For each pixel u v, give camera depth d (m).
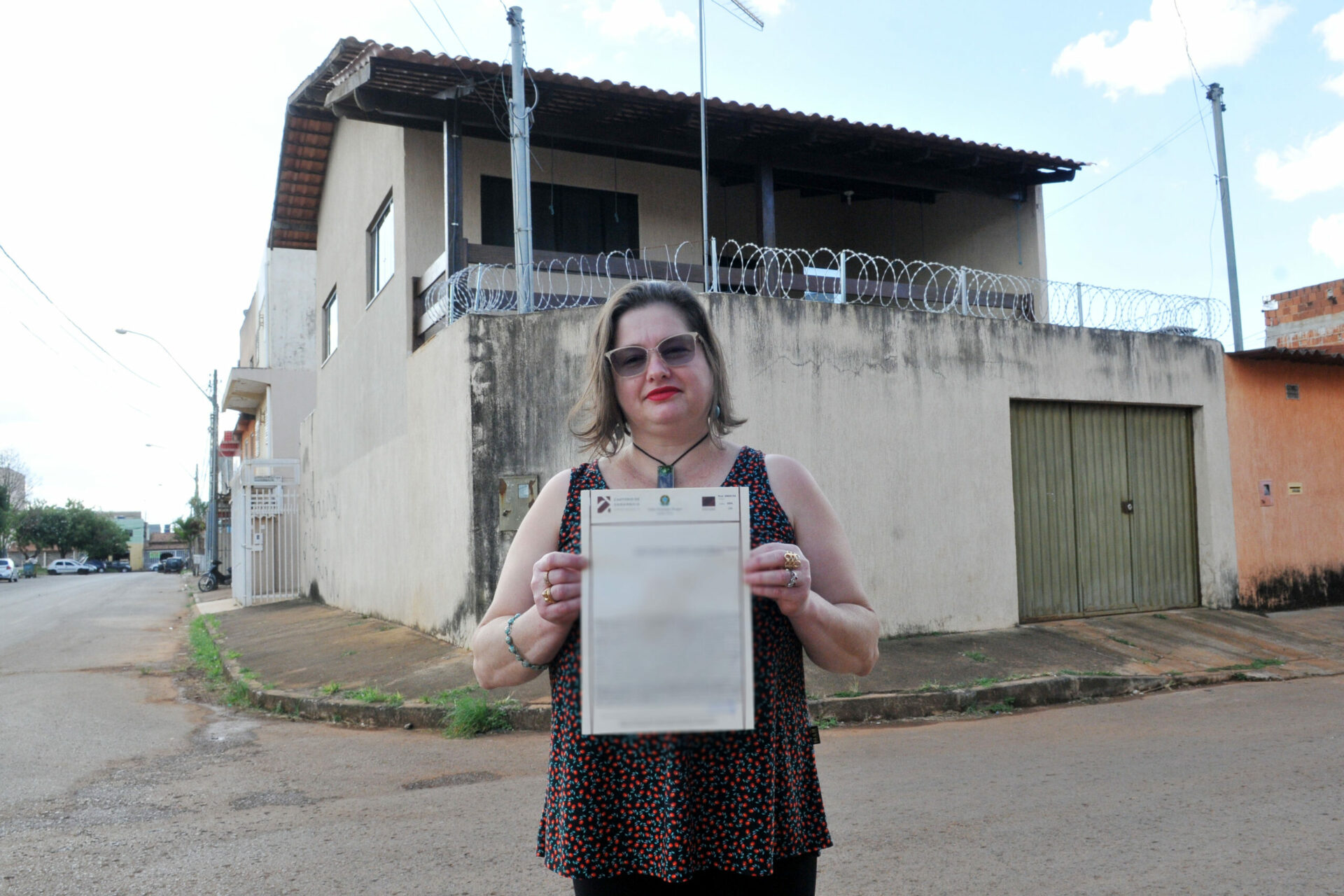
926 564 9.09
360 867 3.90
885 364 9.09
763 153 11.48
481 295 9.44
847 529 8.79
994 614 9.36
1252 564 11.06
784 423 8.61
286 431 23.22
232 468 36.44
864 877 3.61
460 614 8.84
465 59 9.30
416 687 7.68
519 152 9.02
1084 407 10.35
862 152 11.72
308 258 24.77
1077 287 10.29
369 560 12.73
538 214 11.64
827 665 1.67
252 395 25.14
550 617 1.43
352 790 5.20
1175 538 10.80
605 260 11.27
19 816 4.83
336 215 14.74
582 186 11.88
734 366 8.47
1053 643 8.84
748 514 1.42
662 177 12.35
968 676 7.67
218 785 5.41
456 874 3.79
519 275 8.94
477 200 11.28
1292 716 6.63
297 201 16.22
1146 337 10.62
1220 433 11.03
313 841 4.27
